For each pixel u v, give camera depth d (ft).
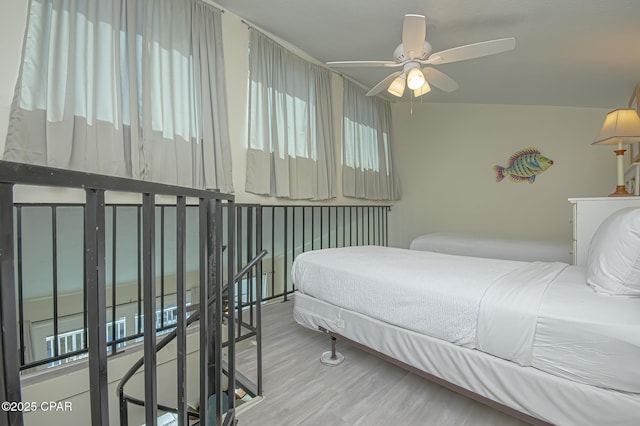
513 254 9.22
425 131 15.24
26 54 5.42
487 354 3.89
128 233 8.19
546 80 10.00
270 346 6.73
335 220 13.47
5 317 1.37
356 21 8.32
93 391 1.83
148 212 2.28
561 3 6.23
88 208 1.80
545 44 7.85
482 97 12.71
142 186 2.18
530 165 12.71
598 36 7.22
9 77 5.32
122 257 8.11
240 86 8.88
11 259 1.39
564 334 3.32
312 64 11.15
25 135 5.41
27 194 5.59
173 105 7.32
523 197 12.87
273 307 9.48
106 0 6.27
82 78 5.98
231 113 8.67
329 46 10.05
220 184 8.16
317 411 4.56
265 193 9.39
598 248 4.19
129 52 6.56
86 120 6.02
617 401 3.01
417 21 6.00
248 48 9.05
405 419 4.36
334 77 12.28
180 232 2.71
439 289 4.45
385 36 9.07
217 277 3.85
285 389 5.12
